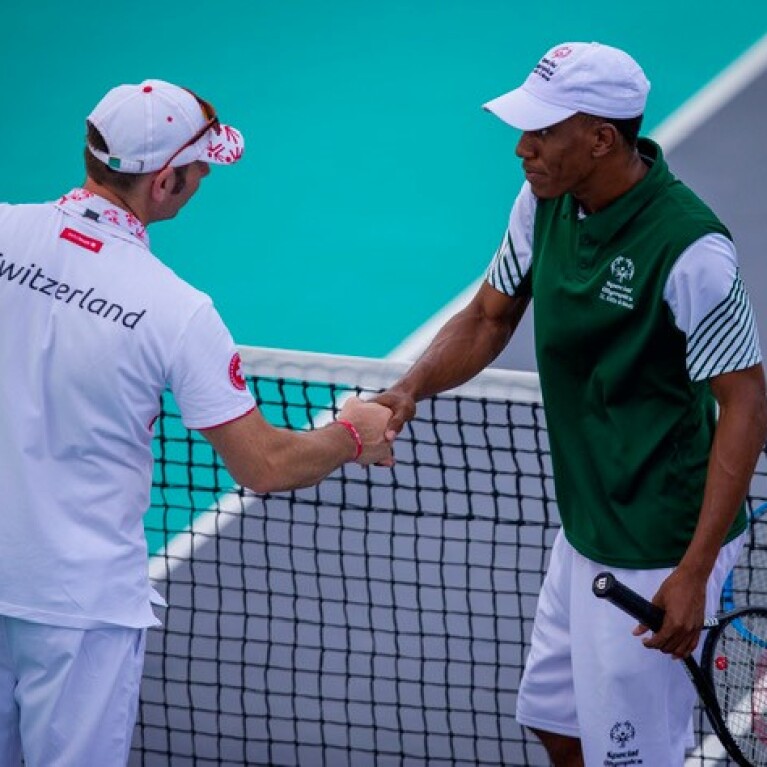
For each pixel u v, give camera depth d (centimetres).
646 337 1298
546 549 2423
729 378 1278
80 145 4025
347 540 2448
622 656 1388
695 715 2005
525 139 1308
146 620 1271
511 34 4556
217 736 1952
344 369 1814
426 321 3297
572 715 1511
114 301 1188
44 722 1257
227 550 2419
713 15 4491
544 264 1372
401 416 1480
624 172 1294
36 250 1208
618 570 1385
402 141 4066
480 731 2038
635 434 1343
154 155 1202
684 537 1364
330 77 4388
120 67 4416
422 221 3700
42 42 4538
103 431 1208
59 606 1223
